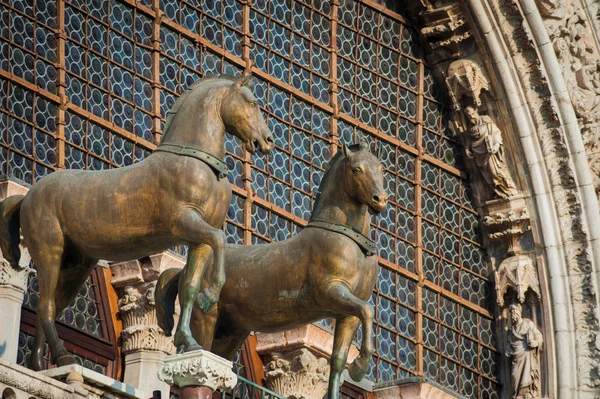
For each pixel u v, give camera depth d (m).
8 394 18.89
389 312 27.31
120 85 24.97
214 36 26.44
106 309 23.20
